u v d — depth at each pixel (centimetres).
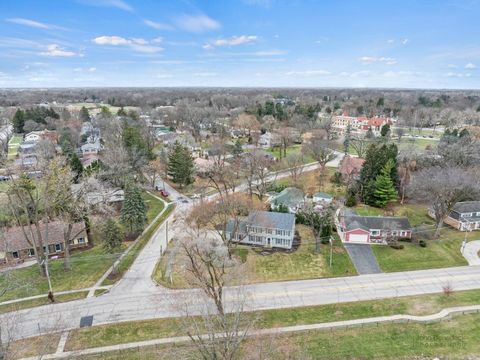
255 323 3148
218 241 4219
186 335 3030
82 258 4403
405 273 4025
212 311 3294
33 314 3306
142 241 4825
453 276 3947
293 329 3119
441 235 4931
